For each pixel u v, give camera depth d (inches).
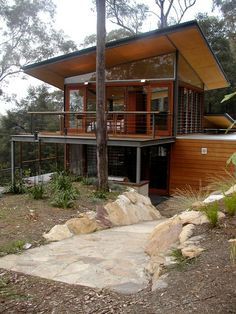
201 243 143.8
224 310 93.0
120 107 552.1
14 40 967.0
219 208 181.9
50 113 487.8
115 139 430.6
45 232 213.0
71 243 199.0
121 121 544.7
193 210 192.7
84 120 553.6
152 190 530.0
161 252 154.9
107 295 124.6
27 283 138.9
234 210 169.5
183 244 146.7
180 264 128.0
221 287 104.9
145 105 543.2
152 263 147.6
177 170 509.7
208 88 813.2
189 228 163.5
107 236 220.4
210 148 488.7
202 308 95.3
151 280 135.0
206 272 116.5
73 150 573.0
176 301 102.2
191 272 119.2
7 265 159.5
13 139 502.6
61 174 358.6
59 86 588.4
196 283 110.3
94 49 461.7
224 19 1033.5
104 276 145.2
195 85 655.8
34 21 961.5
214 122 819.4
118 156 550.6
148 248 177.0
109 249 186.7
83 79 557.0
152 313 98.8
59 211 259.9
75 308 115.0
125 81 542.9
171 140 498.6
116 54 497.0
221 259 124.3
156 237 178.2
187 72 589.9
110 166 555.5
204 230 158.1
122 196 319.9
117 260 166.1
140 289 128.9
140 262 162.7
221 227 157.8
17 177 413.4
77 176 418.0
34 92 1090.1
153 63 527.5
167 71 519.8
